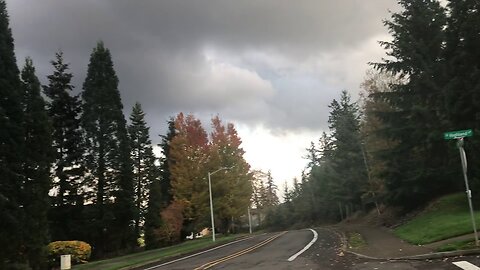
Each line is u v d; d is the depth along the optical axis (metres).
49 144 30.72
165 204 60.34
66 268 26.81
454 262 11.74
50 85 48.06
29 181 29.09
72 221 44.28
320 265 15.42
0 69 28.86
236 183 52.94
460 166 24.11
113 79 49.25
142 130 61.66
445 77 25.19
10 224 26.36
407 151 29.75
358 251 18.47
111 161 46.25
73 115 48.62
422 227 21.77
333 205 79.19
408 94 30.02
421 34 29.42
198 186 49.88
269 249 25.25
